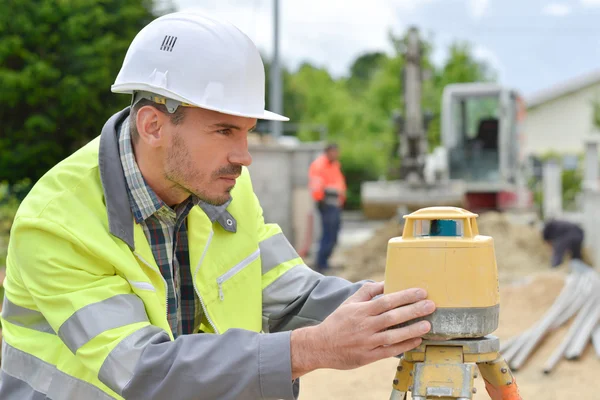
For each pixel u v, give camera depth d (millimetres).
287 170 12781
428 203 14938
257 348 1648
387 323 1595
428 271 1630
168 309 2010
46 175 1913
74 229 1794
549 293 7625
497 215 15977
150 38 1830
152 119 1791
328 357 1632
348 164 33156
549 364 5582
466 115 19891
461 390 1618
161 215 1946
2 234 11266
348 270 12625
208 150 1771
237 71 1791
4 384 1963
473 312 1622
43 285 1779
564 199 25625
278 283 2203
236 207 2127
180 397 1646
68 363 1854
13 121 16094
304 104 44062
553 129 42344
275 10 15297
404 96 15930
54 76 15359
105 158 1868
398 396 1811
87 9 15836
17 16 15297
